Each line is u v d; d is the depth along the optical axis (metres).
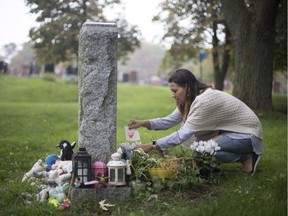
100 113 4.36
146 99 21.70
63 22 17.19
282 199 3.88
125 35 19.83
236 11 11.56
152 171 4.23
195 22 17.12
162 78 50.59
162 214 3.69
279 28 15.30
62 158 4.64
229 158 4.71
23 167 5.51
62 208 3.77
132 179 4.24
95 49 4.30
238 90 11.77
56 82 25.08
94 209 3.81
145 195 4.02
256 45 11.45
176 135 4.45
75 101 20.23
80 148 4.09
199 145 4.33
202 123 4.48
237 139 4.62
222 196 4.03
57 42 18.02
